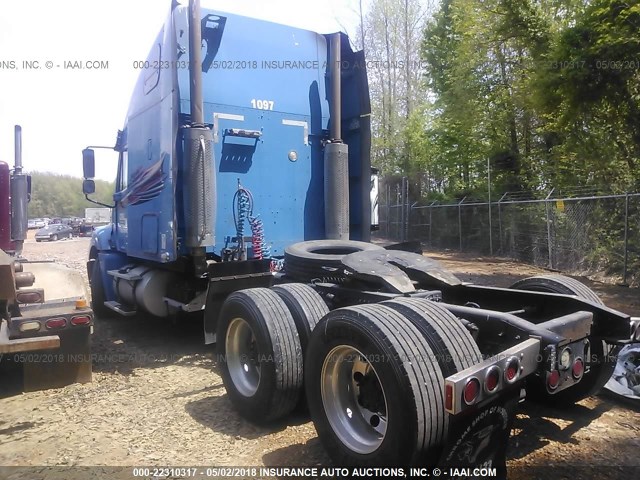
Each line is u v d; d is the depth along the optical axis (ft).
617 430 12.86
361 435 10.80
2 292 15.28
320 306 13.76
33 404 15.74
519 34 48.24
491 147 69.41
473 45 62.90
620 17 32.63
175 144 19.04
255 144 21.40
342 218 22.21
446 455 9.10
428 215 74.59
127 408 15.17
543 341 10.12
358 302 13.79
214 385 16.97
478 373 8.65
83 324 17.07
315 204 23.18
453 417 9.04
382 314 10.18
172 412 14.78
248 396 13.73
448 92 73.77
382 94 101.81
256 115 21.42
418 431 9.03
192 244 18.53
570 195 48.49
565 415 13.79
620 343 12.05
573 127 41.60
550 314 13.37
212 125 20.31
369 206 23.24
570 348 10.94
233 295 14.49
